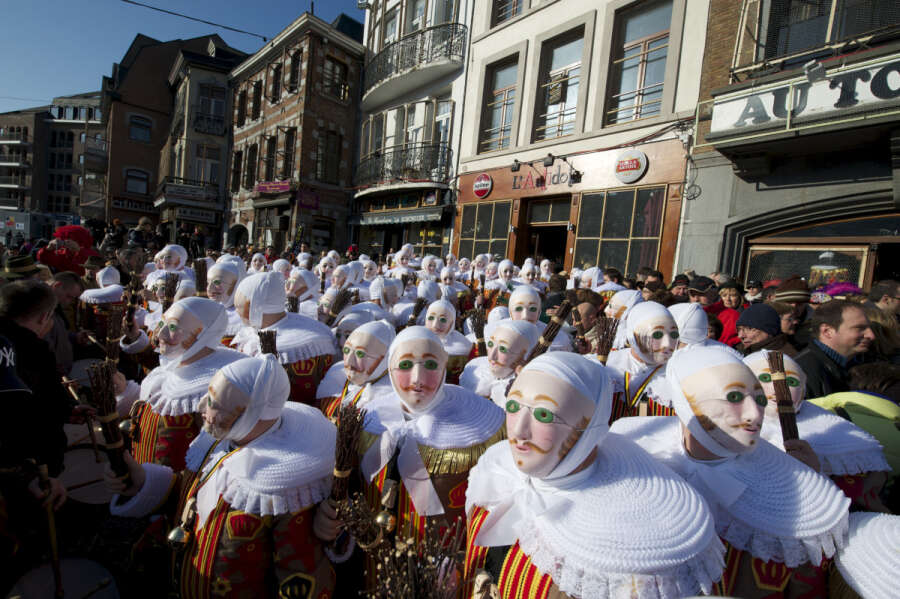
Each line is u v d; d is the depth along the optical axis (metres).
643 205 10.05
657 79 10.25
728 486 1.23
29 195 54.59
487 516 1.29
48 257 5.97
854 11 6.91
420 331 1.88
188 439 2.15
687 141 9.28
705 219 8.93
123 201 31.75
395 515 1.77
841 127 6.43
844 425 1.71
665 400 2.48
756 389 1.23
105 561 2.27
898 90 5.95
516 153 13.04
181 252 5.76
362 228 19.48
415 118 16.73
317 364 2.88
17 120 54.69
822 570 1.25
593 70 11.30
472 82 14.52
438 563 1.24
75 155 55.22
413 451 1.79
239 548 1.49
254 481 1.49
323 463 1.59
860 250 7.27
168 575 1.90
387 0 18.20
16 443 1.90
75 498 2.54
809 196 7.62
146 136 32.72
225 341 3.57
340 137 19.92
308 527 1.55
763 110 7.21
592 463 1.18
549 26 12.36
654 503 1.07
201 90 26.22
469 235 14.33
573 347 3.60
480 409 1.95
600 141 11.01
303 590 1.50
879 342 2.80
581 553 1.02
